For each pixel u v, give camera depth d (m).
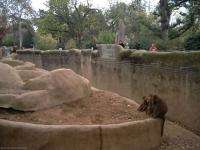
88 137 4.88
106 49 11.20
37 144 4.68
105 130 4.98
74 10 44.78
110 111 5.81
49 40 46.47
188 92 7.23
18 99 5.42
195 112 7.02
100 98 6.26
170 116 7.78
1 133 4.70
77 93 6.00
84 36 45.94
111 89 10.78
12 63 8.93
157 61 8.28
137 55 9.15
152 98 5.81
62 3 43.97
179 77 7.50
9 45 42.38
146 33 28.98
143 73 8.85
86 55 13.26
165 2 21.19
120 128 5.10
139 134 5.30
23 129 4.70
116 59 10.37
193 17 19.84
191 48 12.16
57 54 16.56
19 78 6.14
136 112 5.92
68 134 4.78
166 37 21.03
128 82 9.65
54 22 44.91
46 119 5.23
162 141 6.15
